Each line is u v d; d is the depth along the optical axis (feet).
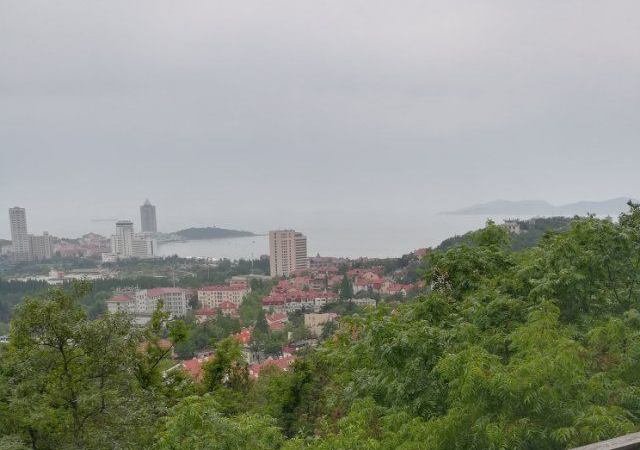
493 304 27.63
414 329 26.12
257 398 71.15
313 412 60.85
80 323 35.01
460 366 19.53
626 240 29.63
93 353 35.40
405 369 24.58
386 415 22.62
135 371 46.91
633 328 23.95
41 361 35.47
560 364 17.34
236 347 63.05
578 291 27.99
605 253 29.78
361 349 29.76
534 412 17.30
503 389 17.02
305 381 63.52
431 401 22.62
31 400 33.68
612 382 19.66
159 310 55.67
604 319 27.17
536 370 17.11
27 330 35.04
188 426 23.13
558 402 17.40
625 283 30.42
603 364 21.49
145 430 35.27
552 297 27.73
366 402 23.61
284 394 63.10
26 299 35.76
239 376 66.03
